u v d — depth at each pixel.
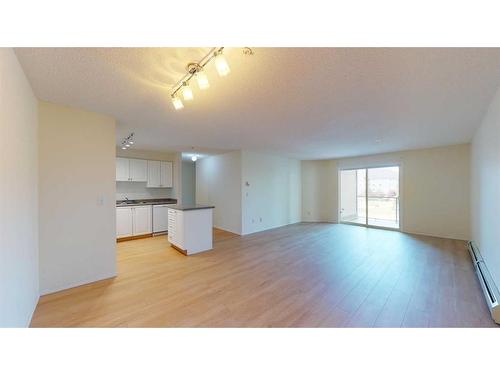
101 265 2.91
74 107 2.66
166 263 3.59
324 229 6.35
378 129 3.67
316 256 3.93
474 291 2.57
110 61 1.68
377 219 6.63
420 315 2.08
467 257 3.80
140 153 5.79
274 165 6.69
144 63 1.71
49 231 2.49
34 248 2.20
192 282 2.86
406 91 2.23
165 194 6.42
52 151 2.51
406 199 5.76
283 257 3.89
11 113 1.49
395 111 2.82
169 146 5.33
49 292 2.49
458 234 4.97
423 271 3.20
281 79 1.98
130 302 2.35
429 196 5.38
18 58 1.61
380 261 3.65
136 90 2.19
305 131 3.82
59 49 1.51
